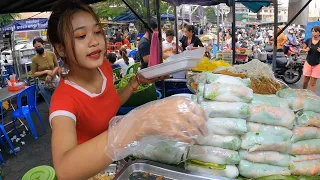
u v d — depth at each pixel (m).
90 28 0.98
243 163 1.09
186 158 1.10
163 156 1.08
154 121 0.71
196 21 21.88
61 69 1.11
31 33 10.89
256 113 1.11
